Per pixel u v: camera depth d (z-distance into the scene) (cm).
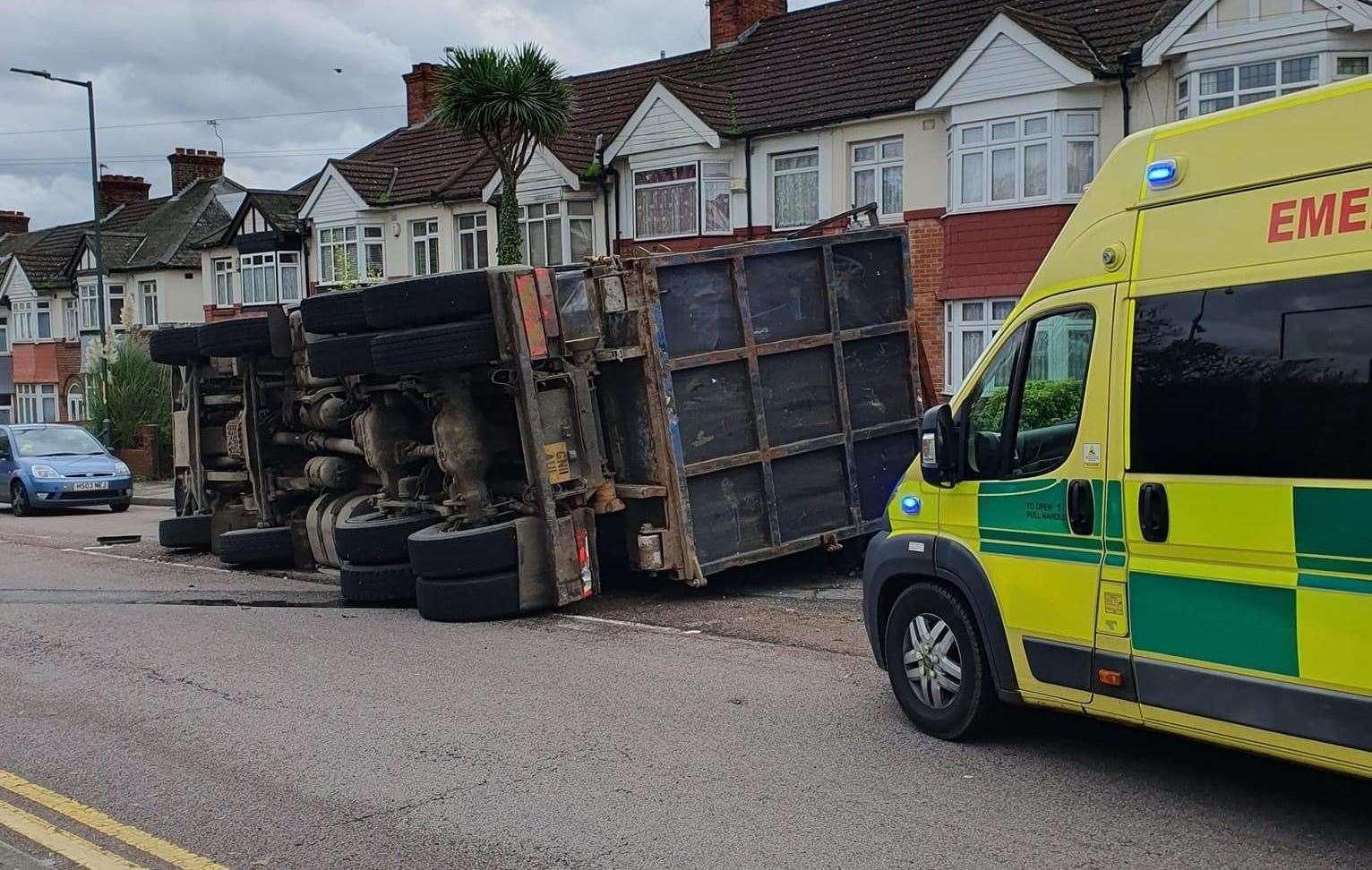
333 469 1230
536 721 689
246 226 3731
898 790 561
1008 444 588
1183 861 473
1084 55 1923
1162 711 515
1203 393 496
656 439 1010
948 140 2106
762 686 754
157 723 705
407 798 569
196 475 1448
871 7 2620
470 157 3133
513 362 970
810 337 1073
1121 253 538
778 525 1059
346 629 970
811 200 2378
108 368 3006
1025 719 666
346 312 1062
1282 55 1731
